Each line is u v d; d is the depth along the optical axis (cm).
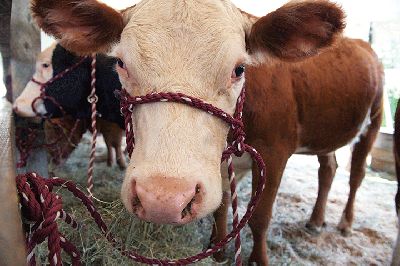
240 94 142
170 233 218
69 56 274
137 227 203
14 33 268
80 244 190
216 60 122
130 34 126
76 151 462
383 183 427
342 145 286
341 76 253
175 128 111
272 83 211
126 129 131
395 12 576
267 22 144
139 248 203
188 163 109
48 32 143
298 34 148
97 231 191
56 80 275
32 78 277
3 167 69
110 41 143
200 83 120
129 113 130
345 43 274
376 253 285
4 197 69
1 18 298
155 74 119
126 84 130
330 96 246
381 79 305
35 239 80
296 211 341
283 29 145
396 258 237
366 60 285
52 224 79
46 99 277
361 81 269
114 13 139
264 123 211
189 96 115
